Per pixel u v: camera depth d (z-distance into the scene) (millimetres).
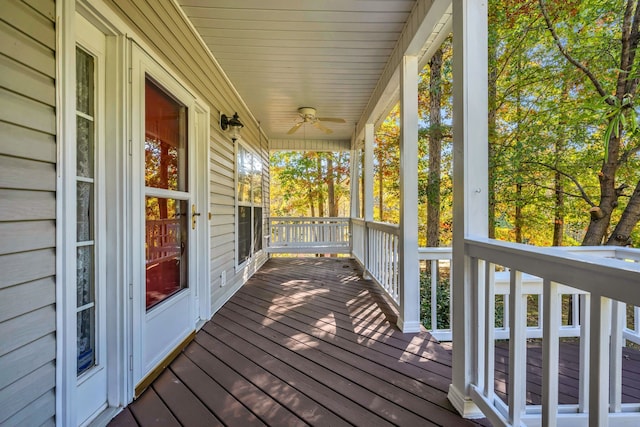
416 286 2590
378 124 5242
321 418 1486
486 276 1382
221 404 1608
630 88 2240
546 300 1045
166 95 2178
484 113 1554
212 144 3088
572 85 3963
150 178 1979
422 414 1507
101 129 1577
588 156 3971
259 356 2152
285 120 5473
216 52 3002
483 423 1438
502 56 4816
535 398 1645
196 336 2504
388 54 3055
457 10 1613
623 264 798
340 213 14141
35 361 1091
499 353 2148
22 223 1042
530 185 4680
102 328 1564
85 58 1506
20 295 1037
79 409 1391
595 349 849
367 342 2369
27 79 1051
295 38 2754
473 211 1541
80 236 1474
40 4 1096
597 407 841
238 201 4133
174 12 2242
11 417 1006
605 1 3266
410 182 2604
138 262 1722
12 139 1002
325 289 3994
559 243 4656
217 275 3191
